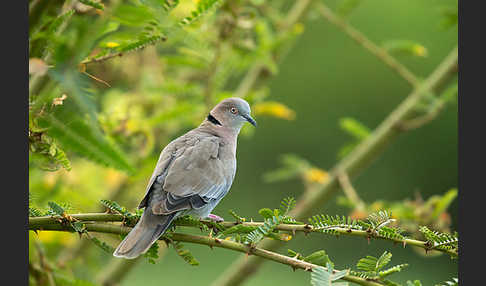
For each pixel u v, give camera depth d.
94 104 5.68
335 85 22.28
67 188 9.77
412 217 9.44
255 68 12.09
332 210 19.50
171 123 11.04
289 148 21.81
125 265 10.66
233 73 11.09
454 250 5.81
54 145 6.63
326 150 21.84
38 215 6.57
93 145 6.74
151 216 7.41
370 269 5.64
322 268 5.52
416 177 21.30
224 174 8.78
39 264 7.16
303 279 17.28
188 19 6.70
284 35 10.82
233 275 10.99
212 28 10.09
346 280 5.57
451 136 21.34
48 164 6.95
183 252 6.71
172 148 8.85
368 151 11.89
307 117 22.09
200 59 10.41
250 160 21.66
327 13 11.81
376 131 12.16
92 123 5.91
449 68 11.78
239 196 21.25
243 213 20.88
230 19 9.96
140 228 7.07
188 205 8.02
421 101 12.09
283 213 6.29
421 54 11.69
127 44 6.60
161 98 11.17
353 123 12.20
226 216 20.72
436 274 18.06
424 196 21.22
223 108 10.48
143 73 11.04
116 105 10.23
